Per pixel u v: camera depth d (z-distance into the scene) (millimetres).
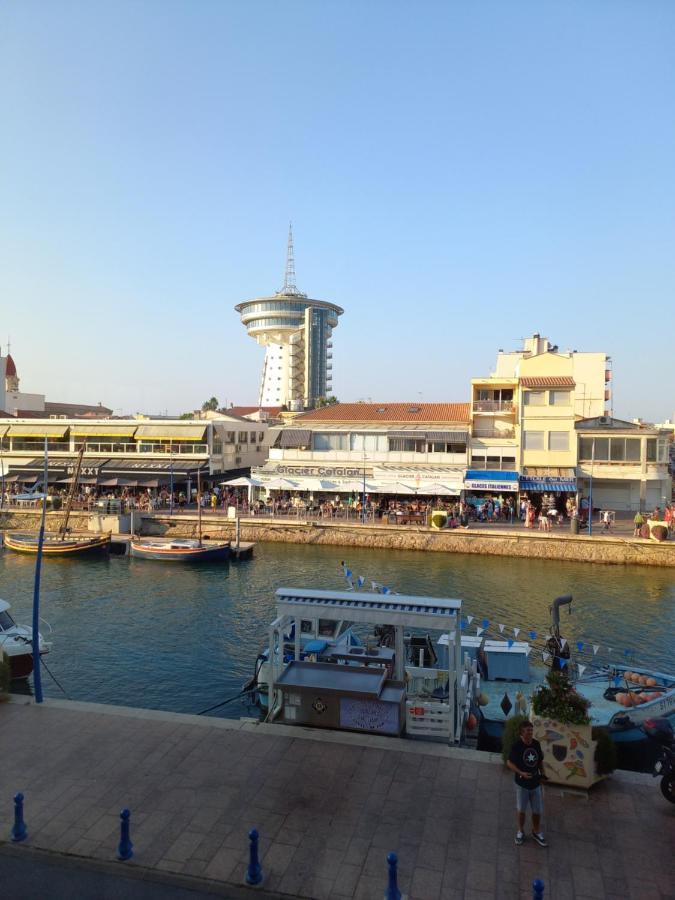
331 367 194750
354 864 11070
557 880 10672
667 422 115000
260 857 11250
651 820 12359
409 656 25578
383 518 60812
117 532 63000
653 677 24984
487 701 22359
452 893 10375
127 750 15055
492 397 67062
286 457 69688
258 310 190875
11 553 58000
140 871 10938
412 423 68812
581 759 13359
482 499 63219
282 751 15062
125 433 77812
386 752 15055
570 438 62406
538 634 34125
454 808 12766
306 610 18500
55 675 28906
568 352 85125
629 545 51281
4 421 80875
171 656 31312
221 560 53000
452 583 45250
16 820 11750
